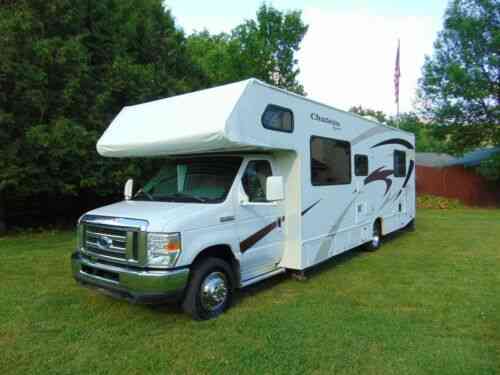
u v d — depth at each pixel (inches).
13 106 349.4
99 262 177.6
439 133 755.4
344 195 273.7
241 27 894.4
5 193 398.0
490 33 676.7
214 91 193.8
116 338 159.0
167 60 517.3
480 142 743.1
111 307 192.5
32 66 343.6
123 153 213.8
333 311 188.1
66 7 390.3
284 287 227.3
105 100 395.5
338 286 229.5
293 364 138.4
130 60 430.9
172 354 145.9
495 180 759.7
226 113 175.0
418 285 230.4
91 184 392.8
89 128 394.6
